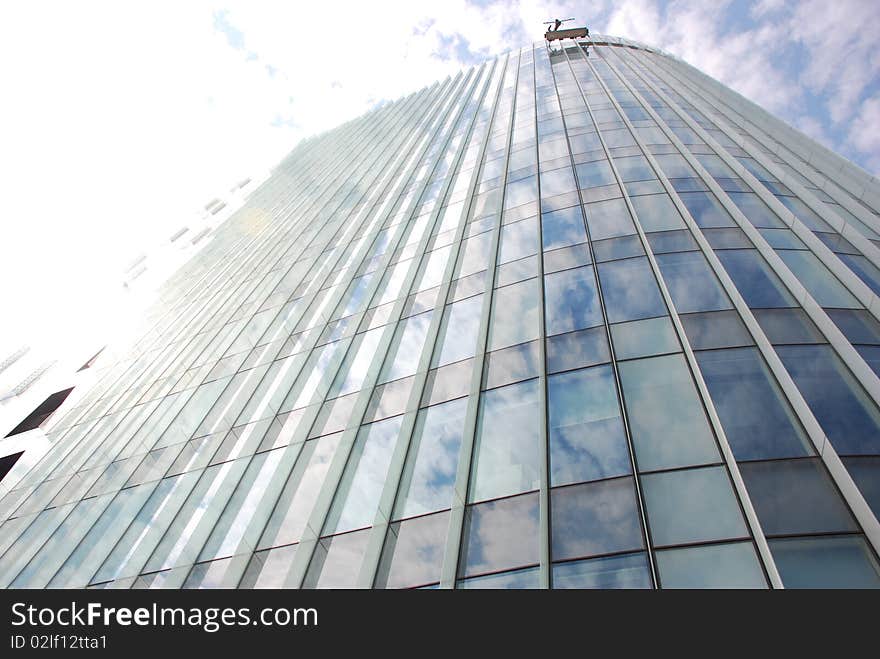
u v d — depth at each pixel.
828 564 7.19
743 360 10.96
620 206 18.64
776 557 7.41
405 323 18.59
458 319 16.83
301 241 35.69
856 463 8.30
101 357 41.84
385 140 48.69
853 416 9.16
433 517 10.90
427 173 32.75
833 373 10.20
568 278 15.71
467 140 34.62
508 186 24.25
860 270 13.60
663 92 33.06
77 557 17.09
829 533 7.54
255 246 42.53
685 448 9.52
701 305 12.82
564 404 11.60
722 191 18.02
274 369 21.62
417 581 9.75
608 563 8.29
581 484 9.72
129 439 23.34
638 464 9.55
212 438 19.56
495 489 10.62
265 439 17.62
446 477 11.63
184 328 34.50
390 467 12.65
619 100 31.58
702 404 10.23
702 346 11.55
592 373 12.02
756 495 8.28
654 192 19.03
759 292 12.82
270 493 14.49
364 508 12.31
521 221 20.48
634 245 16.12
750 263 14.05
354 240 29.84
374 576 10.32
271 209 51.09
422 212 27.47
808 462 8.59
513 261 18.11
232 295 34.03
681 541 8.12
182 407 23.28
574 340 13.25
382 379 16.44
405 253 24.12
